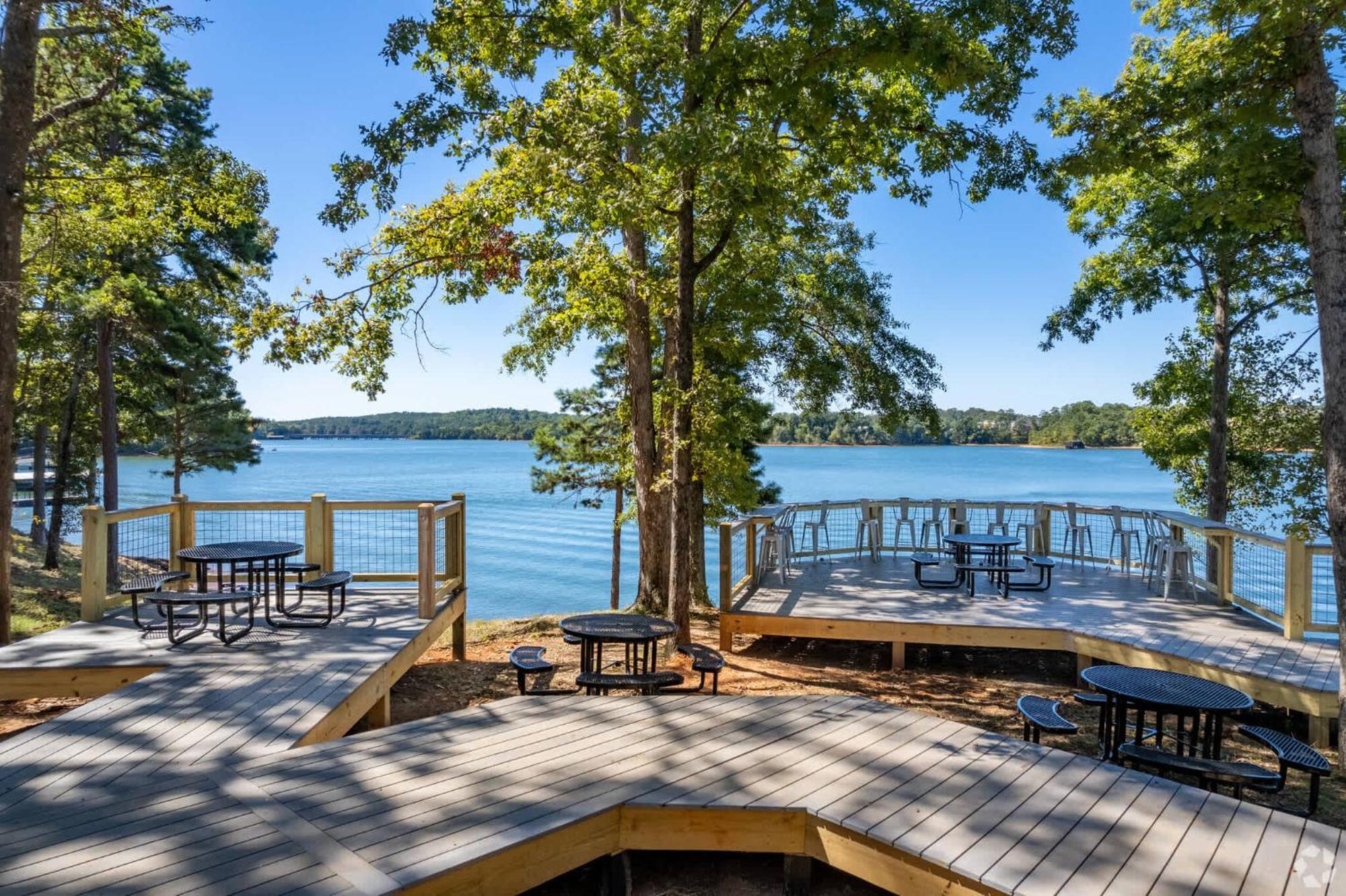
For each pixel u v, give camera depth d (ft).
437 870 9.93
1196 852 10.86
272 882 9.49
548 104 24.45
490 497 194.70
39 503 81.92
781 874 13.44
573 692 23.53
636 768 13.51
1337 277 19.29
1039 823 11.66
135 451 94.38
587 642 21.16
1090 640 25.40
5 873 9.48
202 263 58.34
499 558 111.04
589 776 13.11
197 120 59.31
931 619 27.91
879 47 20.76
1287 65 19.56
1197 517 33.65
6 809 11.32
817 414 44.98
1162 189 38.47
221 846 10.35
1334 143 19.34
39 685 18.31
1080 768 13.82
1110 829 11.51
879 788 12.85
